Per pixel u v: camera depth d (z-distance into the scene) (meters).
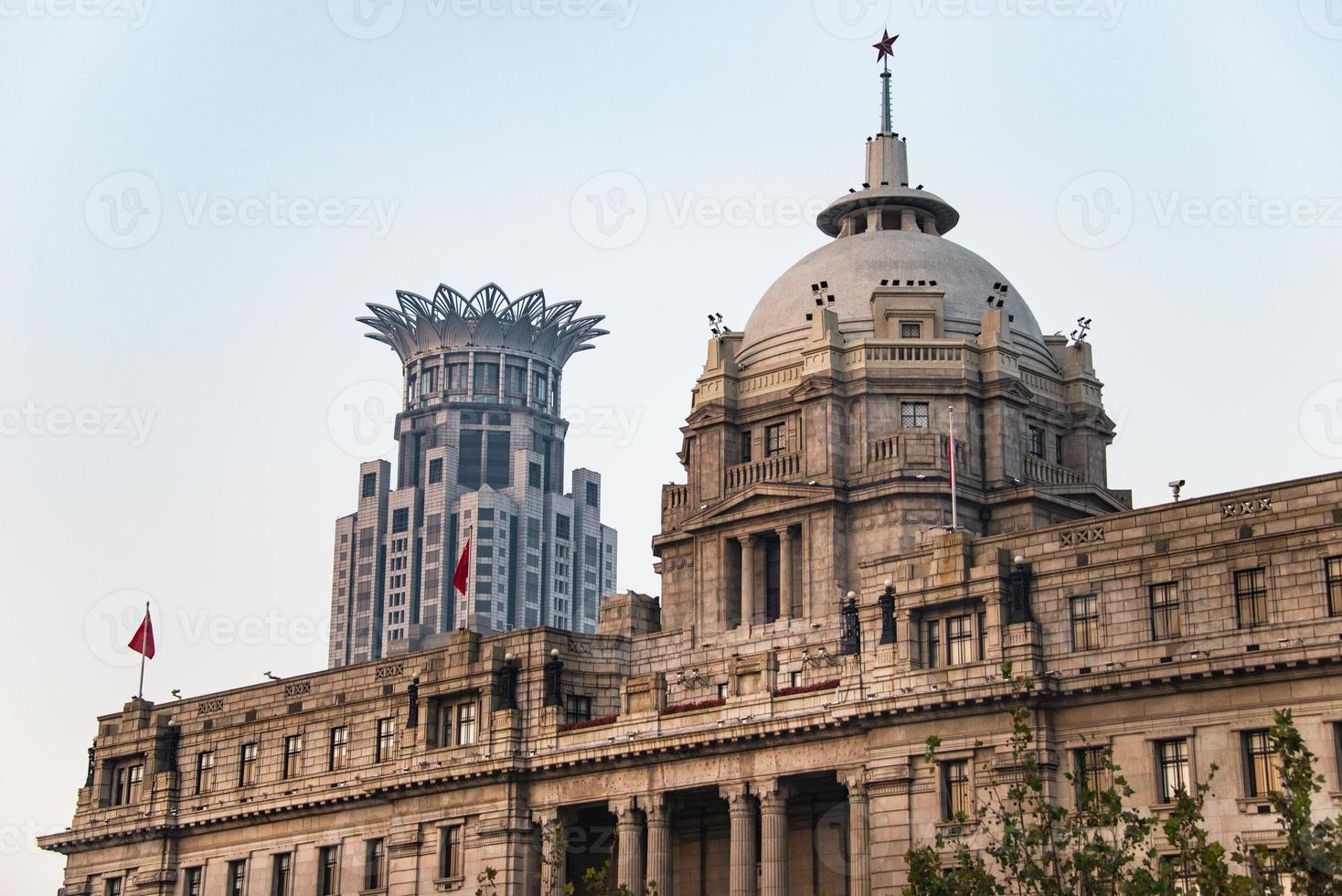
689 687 148.75
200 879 171.50
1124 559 120.44
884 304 161.50
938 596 126.69
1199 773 114.62
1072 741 119.88
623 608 163.12
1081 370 166.88
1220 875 90.62
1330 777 110.19
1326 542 113.12
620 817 141.62
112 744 181.25
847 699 129.88
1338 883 89.19
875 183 178.25
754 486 156.75
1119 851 95.00
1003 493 153.38
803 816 137.38
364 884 157.50
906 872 119.62
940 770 123.69
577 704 151.62
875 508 152.50
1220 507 117.94
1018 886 112.12
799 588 154.00
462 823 150.50
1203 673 114.88
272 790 166.88
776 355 165.00
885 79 183.25
